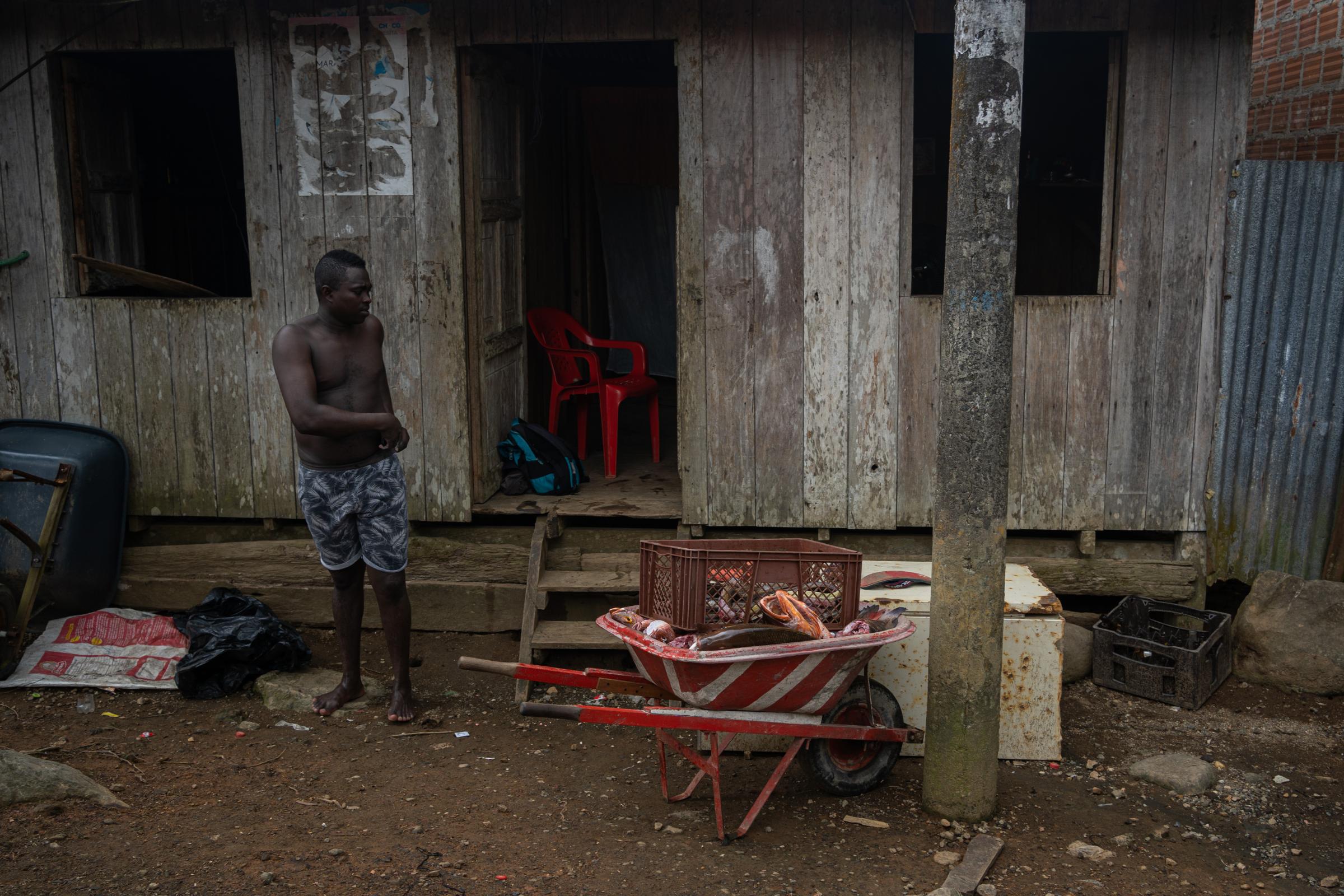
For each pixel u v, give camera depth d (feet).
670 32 17.78
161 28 18.61
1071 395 18.11
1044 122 27.17
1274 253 17.61
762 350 18.47
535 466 20.10
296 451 19.66
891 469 18.52
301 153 18.72
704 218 18.22
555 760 14.87
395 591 15.71
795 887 11.43
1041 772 14.57
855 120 17.67
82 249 19.69
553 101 27.45
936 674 12.81
